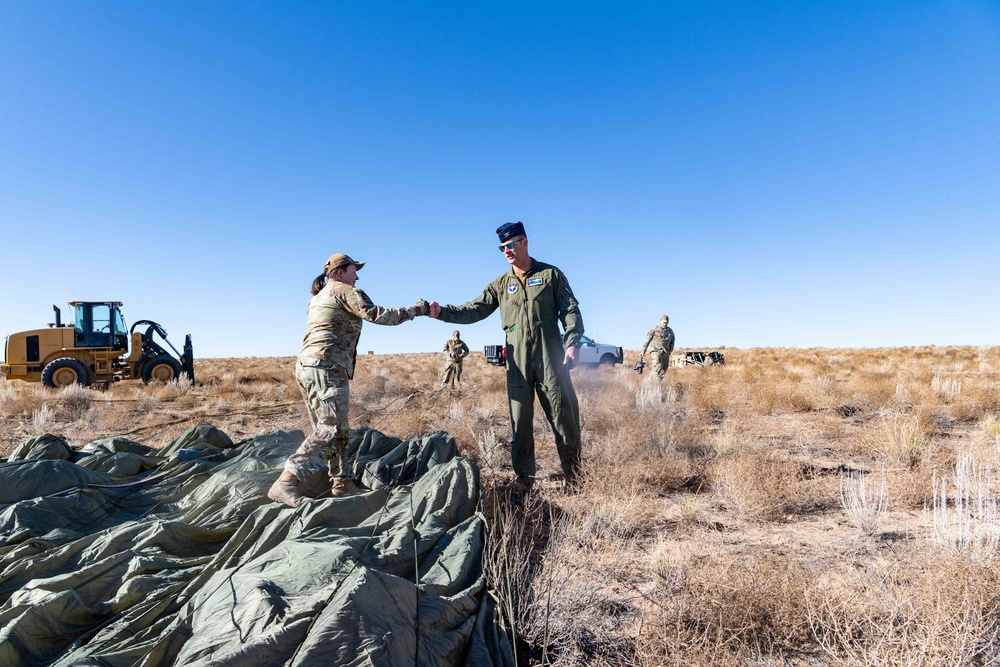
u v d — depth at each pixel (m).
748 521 4.61
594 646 2.81
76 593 2.70
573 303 5.59
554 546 3.52
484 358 41.19
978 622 2.46
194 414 13.09
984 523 3.54
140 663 2.19
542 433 8.73
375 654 1.94
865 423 9.09
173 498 4.59
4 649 2.25
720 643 2.56
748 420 10.00
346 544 2.92
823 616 2.81
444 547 3.30
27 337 20.86
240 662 1.90
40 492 4.45
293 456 4.07
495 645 2.58
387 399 14.11
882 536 4.11
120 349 22.06
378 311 4.39
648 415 8.59
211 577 2.94
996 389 11.69
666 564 3.58
